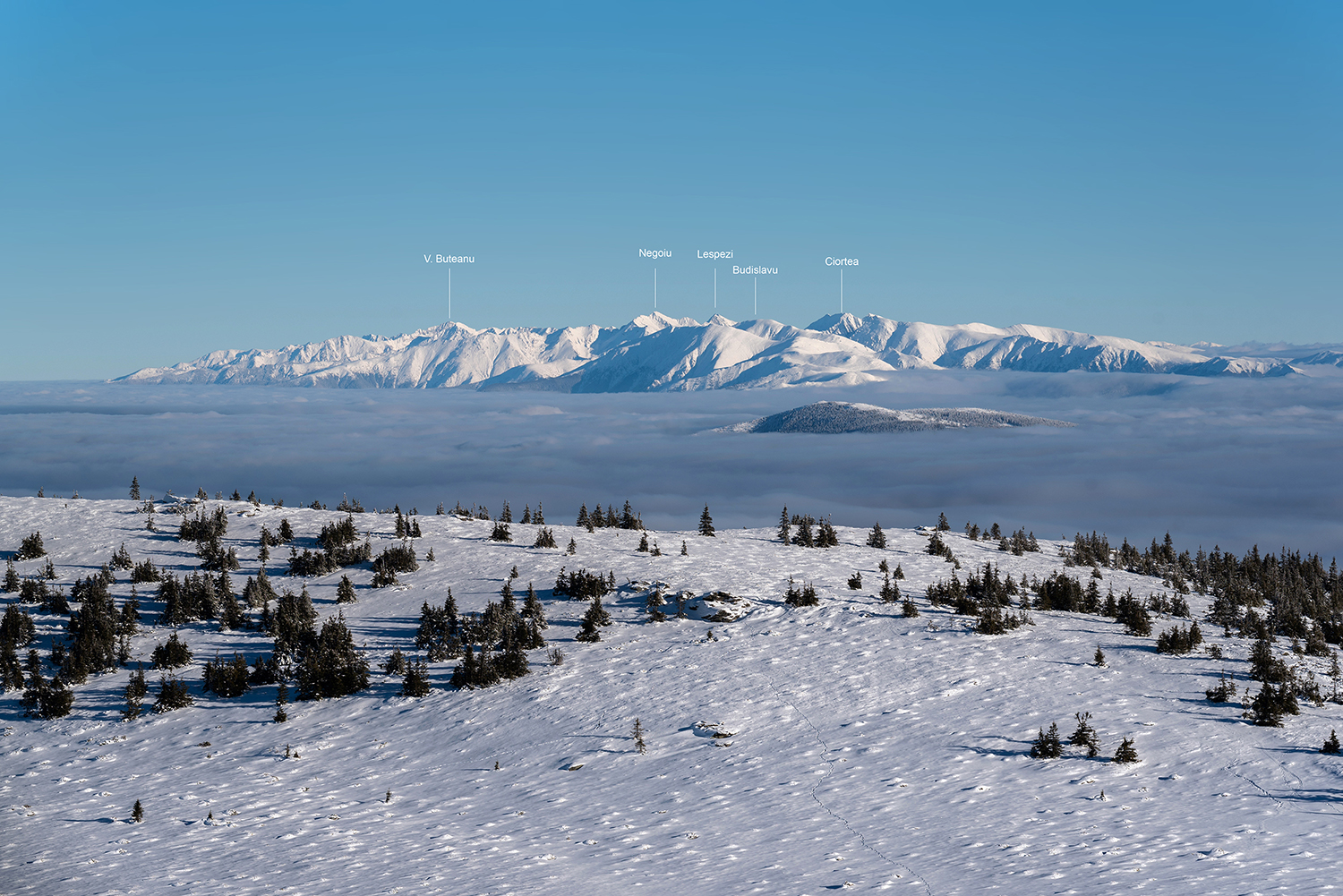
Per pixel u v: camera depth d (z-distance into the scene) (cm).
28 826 5719
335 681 7844
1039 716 6562
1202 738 6034
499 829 5447
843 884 4438
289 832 5488
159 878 4884
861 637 8331
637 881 4631
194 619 9581
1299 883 4078
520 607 9450
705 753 6419
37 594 9844
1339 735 6022
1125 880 4238
